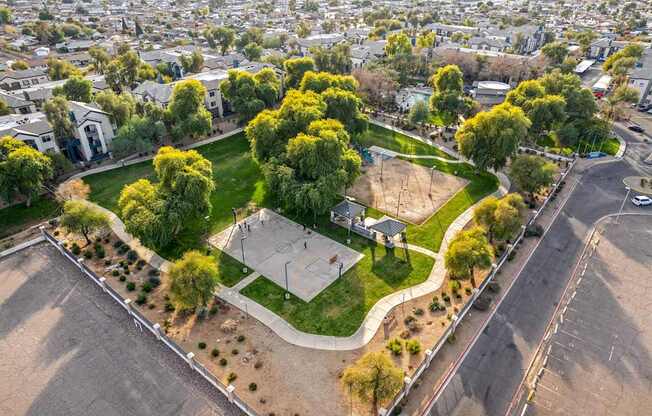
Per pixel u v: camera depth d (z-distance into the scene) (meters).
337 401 38.34
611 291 51.94
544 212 68.62
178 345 43.28
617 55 141.62
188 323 47.00
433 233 63.28
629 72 126.12
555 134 90.69
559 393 39.47
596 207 70.12
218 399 38.53
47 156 73.81
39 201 72.06
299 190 61.53
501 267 55.91
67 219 56.84
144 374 41.06
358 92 115.88
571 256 58.16
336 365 42.00
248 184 77.44
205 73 122.06
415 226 64.94
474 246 49.16
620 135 99.06
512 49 168.75
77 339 45.00
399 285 52.88
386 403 37.75
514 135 72.69
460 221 66.31
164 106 100.88
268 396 38.69
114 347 44.03
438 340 43.53
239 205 70.75
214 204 70.75
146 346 44.16
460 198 73.00
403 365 41.62
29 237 62.78
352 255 58.47
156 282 52.97
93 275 53.16
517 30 182.00
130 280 53.56
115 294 49.75
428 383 39.94
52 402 38.50
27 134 75.12
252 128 72.62
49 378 40.75
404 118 110.19
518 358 42.88
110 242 61.12
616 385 40.31
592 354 43.53
